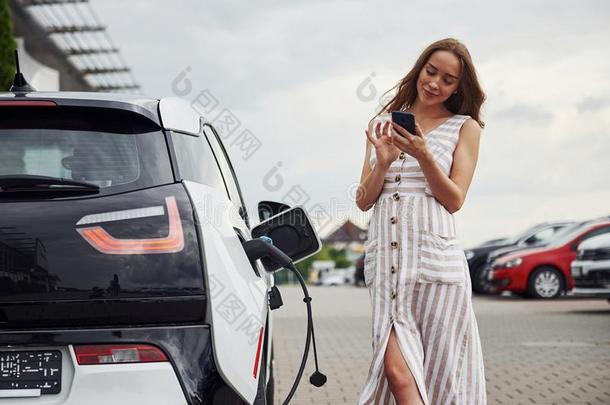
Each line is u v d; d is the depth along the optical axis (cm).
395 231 358
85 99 323
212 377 291
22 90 370
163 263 294
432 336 358
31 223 293
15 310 286
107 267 291
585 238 1811
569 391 673
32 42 2917
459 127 367
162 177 312
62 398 284
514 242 2000
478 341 365
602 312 1478
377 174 358
